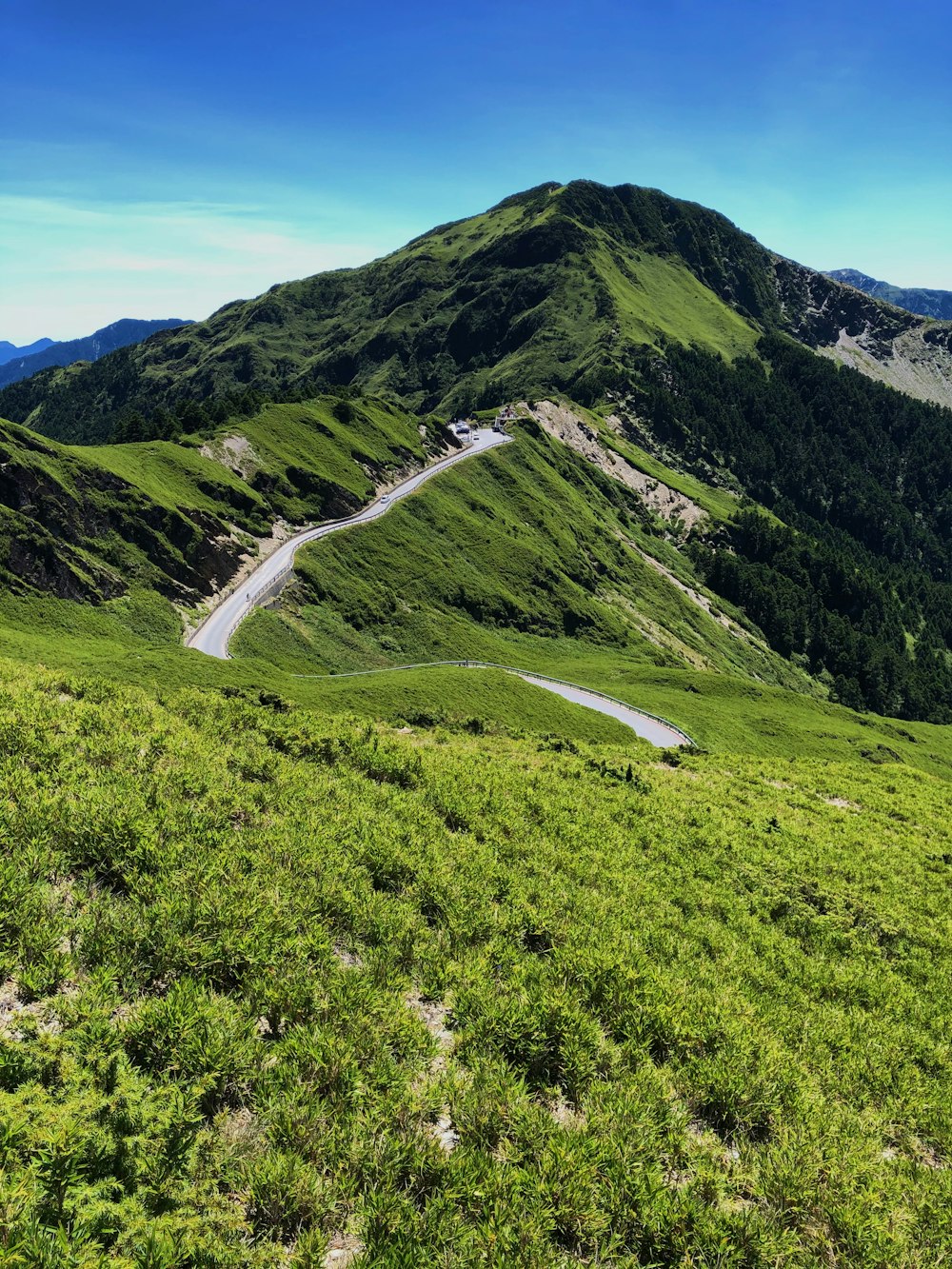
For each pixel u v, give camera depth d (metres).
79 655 78.38
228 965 11.79
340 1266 7.96
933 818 39.97
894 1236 10.35
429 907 16.66
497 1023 12.22
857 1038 16.89
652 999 14.48
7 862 12.22
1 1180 7.11
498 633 145.25
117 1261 6.74
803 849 30.08
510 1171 9.28
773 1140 11.94
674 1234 9.23
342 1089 10.04
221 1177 8.33
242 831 16.69
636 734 85.38
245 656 102.38
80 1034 9.21
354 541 142.88
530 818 25.09
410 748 28.78
